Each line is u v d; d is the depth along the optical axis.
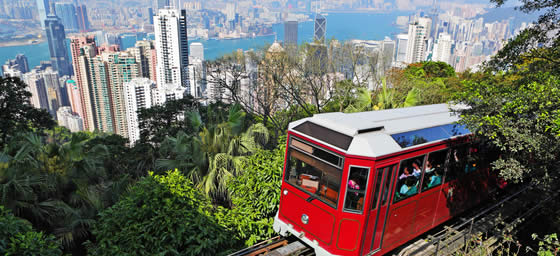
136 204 8.02
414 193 7.49
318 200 6.93
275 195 8.92
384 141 6.67
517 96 6.68
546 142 6.27
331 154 6.61
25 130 19.30
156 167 12.30
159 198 8.02
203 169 11.52
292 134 7.42
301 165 7.29
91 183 11.15
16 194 8.96
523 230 10.48
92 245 7.77
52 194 10.24
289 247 7.46
